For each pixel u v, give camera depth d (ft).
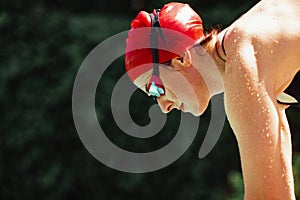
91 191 101.76
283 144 35.19
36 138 102.83
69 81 103.24
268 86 30.42
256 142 29.86
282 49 31.09
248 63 30.42
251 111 30.04
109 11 120.26
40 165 102.47
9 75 104.53
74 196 102.17
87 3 119.65
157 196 101.76
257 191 29.89
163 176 101.40
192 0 112.06
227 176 99.81
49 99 103.24
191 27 34.14
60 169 101.96
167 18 34.32
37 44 106.11
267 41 30.91
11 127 103.35
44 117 103.04
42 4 111.04
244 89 30.22
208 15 106.22
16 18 107.45
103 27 106.73
